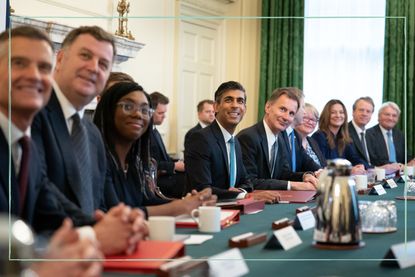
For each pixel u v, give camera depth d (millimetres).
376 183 2762
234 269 1273
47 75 1396
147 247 1357
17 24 1578
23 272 656
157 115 2232
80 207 1579
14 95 1367
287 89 2432
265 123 2400
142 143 2012
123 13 5871
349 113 2414
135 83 1885
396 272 1309
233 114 2359
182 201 1872
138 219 1328
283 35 3844
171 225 1499
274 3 7848
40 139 1483
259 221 1923
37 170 1452
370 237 1686
